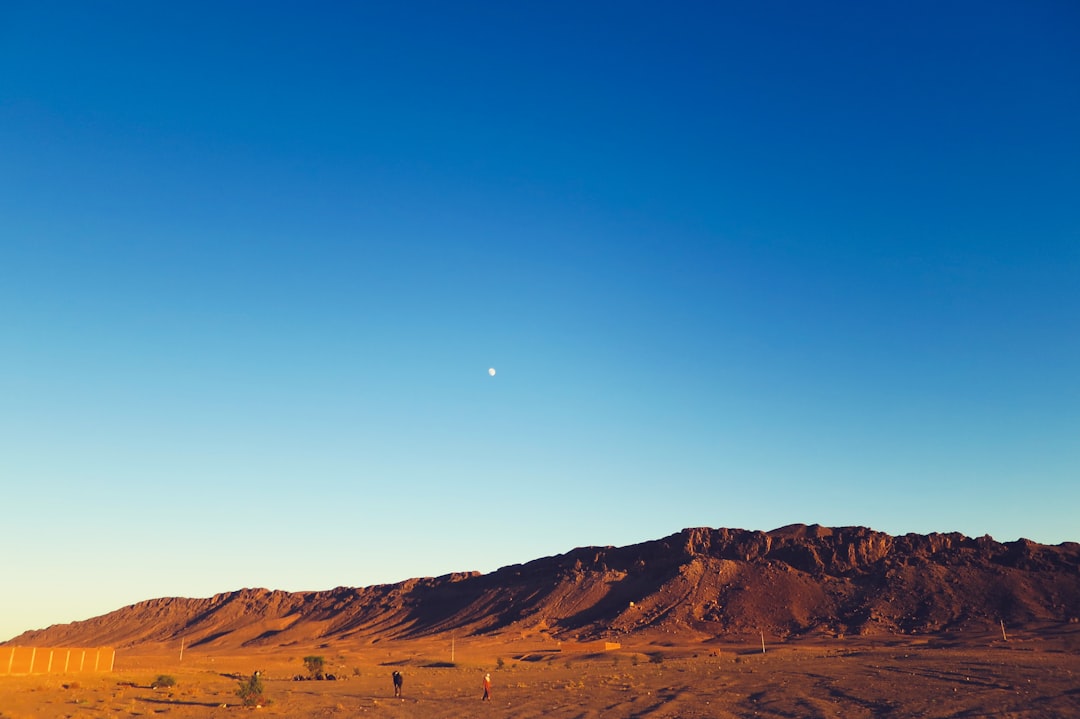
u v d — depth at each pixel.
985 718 37.69
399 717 45.00
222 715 46.25
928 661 82.88
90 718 44.03
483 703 51.94
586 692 57.78
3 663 75.44
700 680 65.44
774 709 43.53
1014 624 162.38
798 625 185.12
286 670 117.69
